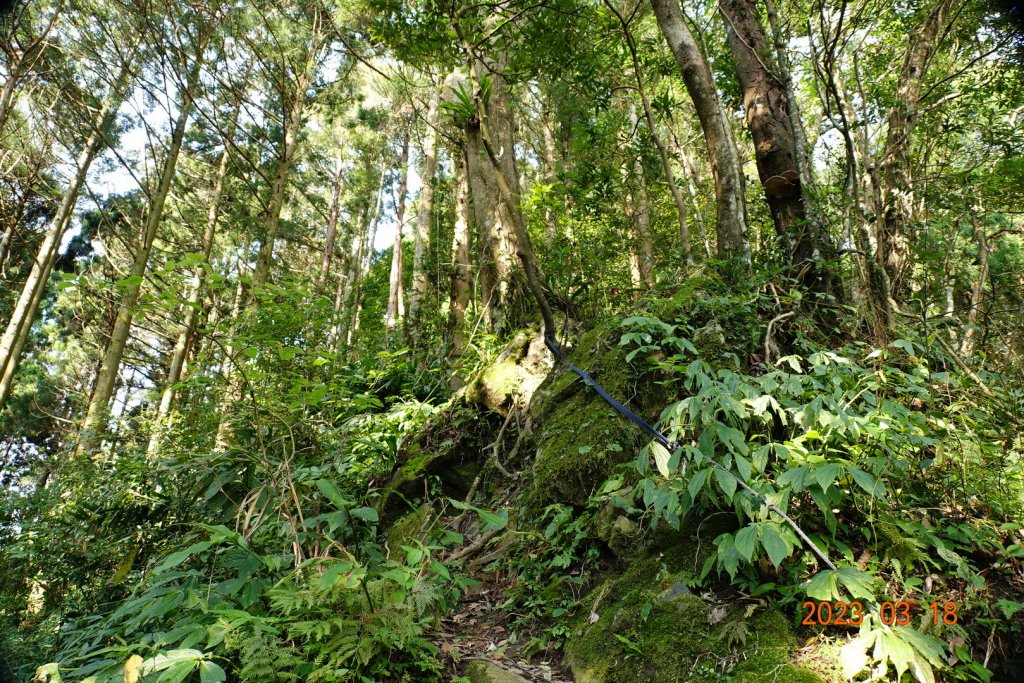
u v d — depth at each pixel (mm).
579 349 4406
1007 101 5746
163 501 4160
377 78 13711
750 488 2244
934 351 3271
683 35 4895
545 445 3768
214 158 16516
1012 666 2061
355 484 4477
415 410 5484
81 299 15312
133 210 14945
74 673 1959
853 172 4168
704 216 7039
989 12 4777
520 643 2744
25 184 12133
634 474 3080
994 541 2438
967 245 4672
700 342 3576
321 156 18891
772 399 2441
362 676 2047
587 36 5824
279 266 19484
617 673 2266
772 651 2068
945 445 2650
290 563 2566
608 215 6160
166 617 2383
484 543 3549
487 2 4633
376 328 12250
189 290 3016
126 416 6148
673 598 2420
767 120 4738
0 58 10531
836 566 2182
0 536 4672
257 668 1895
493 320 6656
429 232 12492
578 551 3098
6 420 15289
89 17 10234
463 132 7602
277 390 3371
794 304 3781
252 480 3375
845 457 2523
